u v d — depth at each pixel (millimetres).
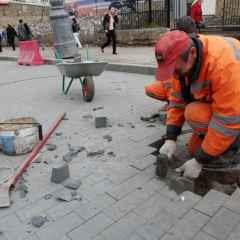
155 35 15156
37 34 21500
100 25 17562
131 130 5105
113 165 4031
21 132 4355
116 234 2914
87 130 5195
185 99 3697
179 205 3227
